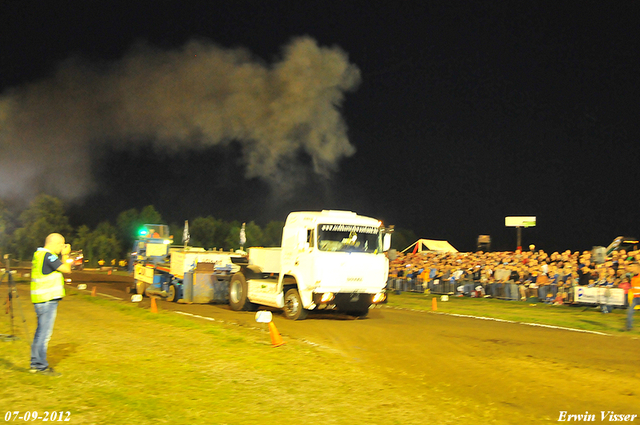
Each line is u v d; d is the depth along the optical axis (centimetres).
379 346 1107
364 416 639
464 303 2127
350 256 1484
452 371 896
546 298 2077
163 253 2311
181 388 722
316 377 816
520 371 900
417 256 3122
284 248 1565
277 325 1366
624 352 1079
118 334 1113
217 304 1961
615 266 2108
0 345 932
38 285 743
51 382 709
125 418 590
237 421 603
